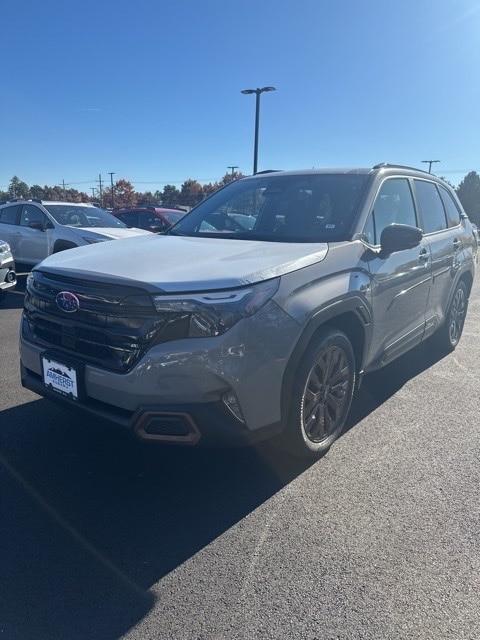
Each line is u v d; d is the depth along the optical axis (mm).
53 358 3072
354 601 2311
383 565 2539
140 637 2121
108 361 2822
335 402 3559
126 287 2770
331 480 3281
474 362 5648
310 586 2398
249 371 2766
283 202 4176
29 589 2363
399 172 4586
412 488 3203
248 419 2832
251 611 2254
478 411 4348
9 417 4082
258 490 3170
